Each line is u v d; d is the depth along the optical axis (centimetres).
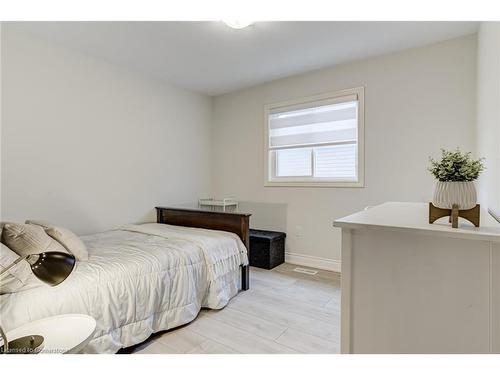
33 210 255
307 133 356
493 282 92
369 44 274
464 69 258
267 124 385
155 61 312
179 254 221
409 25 237
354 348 114
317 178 354
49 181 266
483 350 94
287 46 277
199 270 234
